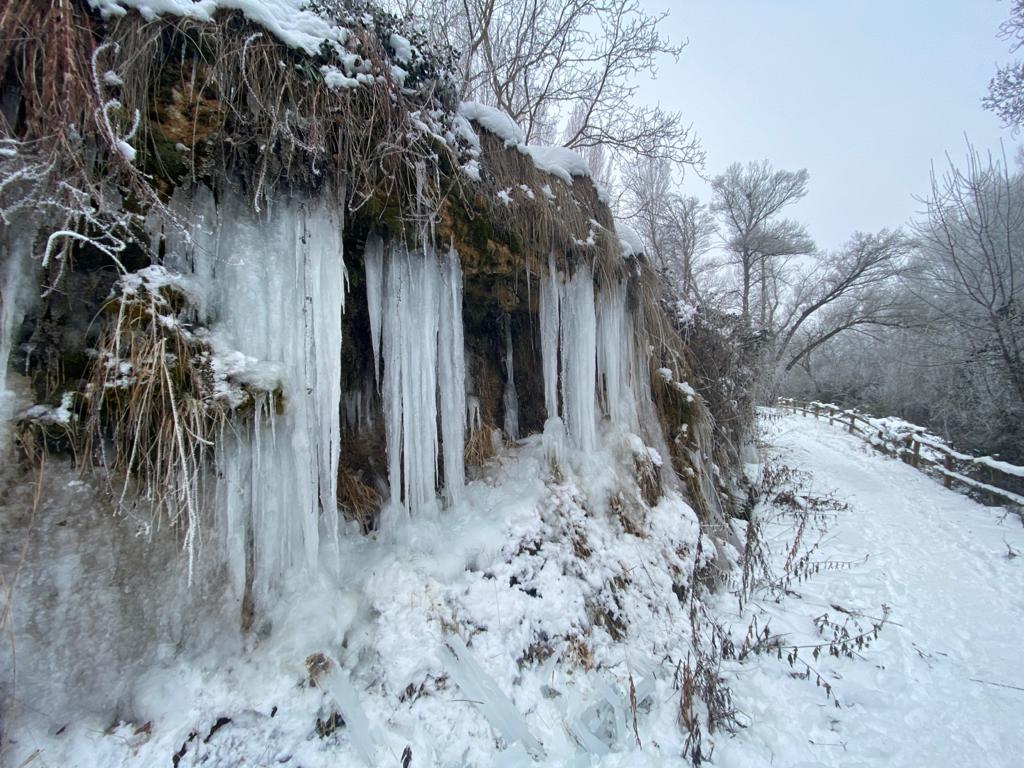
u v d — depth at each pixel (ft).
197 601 7.94
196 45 7.73
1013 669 12.94
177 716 7.02
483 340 15.69
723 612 14.99
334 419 9.40
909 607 16.43
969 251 39.32
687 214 65.51
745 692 11.24
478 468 14.23
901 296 67.00
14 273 6.65
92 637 7.05
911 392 59.36
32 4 6.47
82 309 7.35
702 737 9.67
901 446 43.50
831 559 20.57
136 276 7.22
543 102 30.81
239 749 7.09
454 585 10.46
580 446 15.71
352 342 12.16
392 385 11.08
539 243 13.91
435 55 11.40
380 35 10.36
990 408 36.94
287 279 8.92
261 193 8.64
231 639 8.07
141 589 7.51
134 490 7.54
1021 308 33.35
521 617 10.69
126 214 7.18
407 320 11.20
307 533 9.01
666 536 15.66
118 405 7.02
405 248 10.96
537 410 16.98
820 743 10.02
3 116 6.30
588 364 15.69
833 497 30.71
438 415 13.32
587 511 14.44
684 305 25.36
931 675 12.59
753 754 9.42
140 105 7.25
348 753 7.65
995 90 31.22
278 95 8.36
